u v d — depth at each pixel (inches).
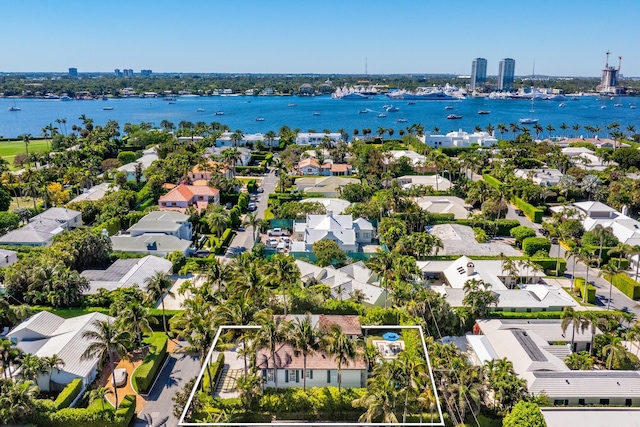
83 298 3486.7
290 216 5359.3
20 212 5423.2
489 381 2501.2
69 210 5280.5
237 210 5625.0
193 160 7623.0
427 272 4197.8
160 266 4065.0
